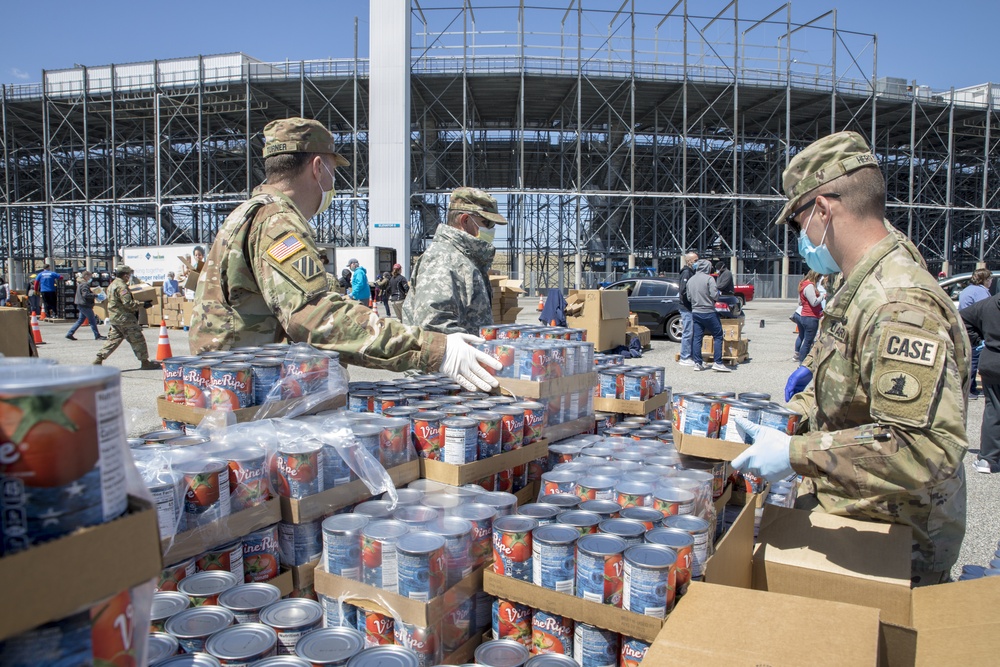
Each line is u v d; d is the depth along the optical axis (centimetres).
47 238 3020
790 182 190
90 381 67
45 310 1838
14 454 62
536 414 247
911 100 2767
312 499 182
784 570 177
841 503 194
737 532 176
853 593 167
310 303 206
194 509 162
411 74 2456
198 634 144
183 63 2662
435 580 162
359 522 180
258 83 2564
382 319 211
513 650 161
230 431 193
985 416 520
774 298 3017
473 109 2862
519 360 259
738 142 3183
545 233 3581
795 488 241
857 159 176
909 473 155
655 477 213
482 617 185
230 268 226
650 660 125
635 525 175
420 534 170
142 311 1616
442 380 292
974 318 522
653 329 1424
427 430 216
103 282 1972
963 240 3506
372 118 2303
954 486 180
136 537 70
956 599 152
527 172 3534
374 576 168
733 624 136
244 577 176
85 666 65
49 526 63
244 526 171
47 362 80
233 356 224
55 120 3056
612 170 3175
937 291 163
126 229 3494
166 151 2945
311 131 245
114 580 66
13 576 58
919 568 185
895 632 141
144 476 159
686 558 162
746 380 873
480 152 3259
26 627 59
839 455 164
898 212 3250
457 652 172
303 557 185
